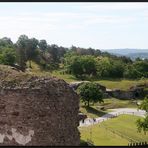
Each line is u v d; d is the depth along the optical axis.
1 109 19.23
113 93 129.38
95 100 106.62
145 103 79.44
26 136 19.22
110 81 149.00
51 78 20.09
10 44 155.00
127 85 139.62
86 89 105.94
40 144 19.36
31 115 19.25
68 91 20.25
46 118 19.48
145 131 71.06
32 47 153.75
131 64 173.25
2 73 20.11
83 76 154.38
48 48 189.88
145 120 70.56
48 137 19.53
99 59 172.12
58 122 19.80
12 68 21.61
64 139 20.03
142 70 165.88
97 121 84.25
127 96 131.00
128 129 74.62
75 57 158.12
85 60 155.88
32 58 152.25
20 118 19.19
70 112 20.34
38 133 19.34
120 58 189.50
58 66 165.12
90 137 60.47
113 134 66.44
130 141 60.94
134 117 91.44
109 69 159.75
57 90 19.81
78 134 21.00
